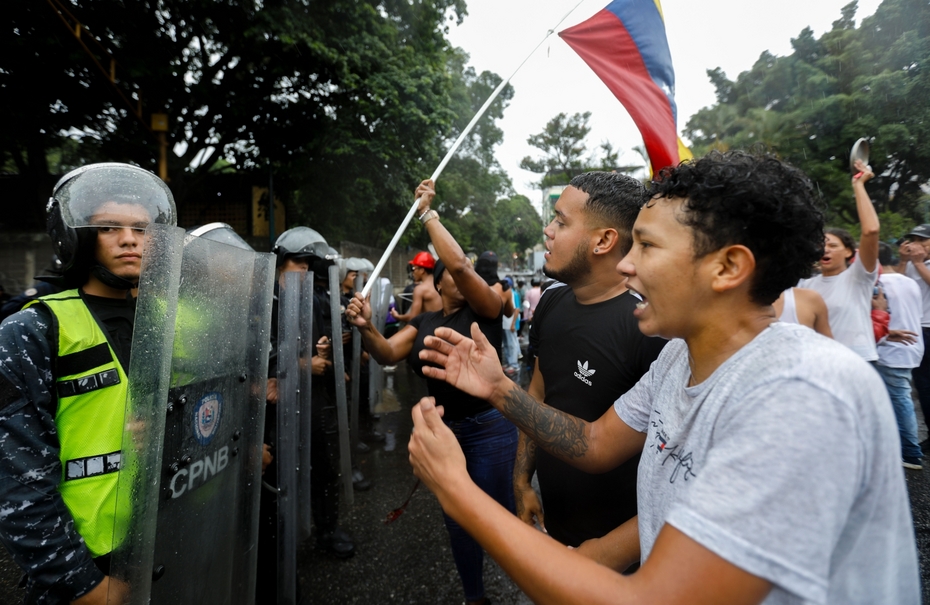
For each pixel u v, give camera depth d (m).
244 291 1.49
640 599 0.61
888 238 13.46
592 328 1.52
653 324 0.85
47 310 1.19
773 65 16.00
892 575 0.67
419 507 3.41
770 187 0.73
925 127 13.23
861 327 3.24
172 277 1.06
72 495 1.17
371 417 5.53
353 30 10.76
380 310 5.13
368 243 16.05
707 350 0.81
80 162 10.52
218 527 1.36
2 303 6.44
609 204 1.51
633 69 2.86
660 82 2.88
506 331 7.74
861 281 3.20
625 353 1.46
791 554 0.57
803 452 0.59
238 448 1.46
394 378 7.90
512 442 2.26
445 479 0.81
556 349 1.62
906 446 3.68
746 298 0.78
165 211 1.37
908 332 3.58
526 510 1.78
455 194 24.09
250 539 1.55
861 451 0.61
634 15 2.89
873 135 13.63
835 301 3.33
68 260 1.24
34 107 8.92
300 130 11.95
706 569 0.59
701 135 18.09
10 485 1.05
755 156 0.80
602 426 1.21
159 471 1.03
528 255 45.88
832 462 0.59
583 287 1.59
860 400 0.62
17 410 1.08
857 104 13.76
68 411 1.18
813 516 0.58
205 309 1.28
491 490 2.20
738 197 0.73
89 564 1.12
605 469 1.19
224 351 1.37
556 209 1.63
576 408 1.55
